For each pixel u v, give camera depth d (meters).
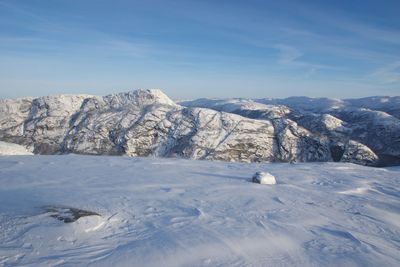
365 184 16.59
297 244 7.68
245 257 6.77
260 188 14.24
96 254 6.64
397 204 12.56
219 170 19.75
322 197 13.11
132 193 12.28
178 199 11.61
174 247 7.03
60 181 14.48
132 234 7.83
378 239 8.48
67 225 7.93
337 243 7.89
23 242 7.10
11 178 15.02
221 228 8.44
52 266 6.09
